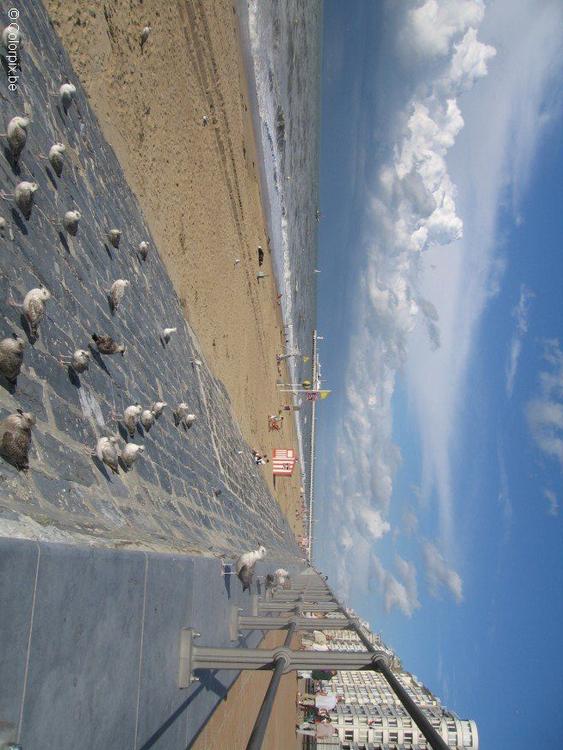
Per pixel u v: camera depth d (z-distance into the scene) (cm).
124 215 1088
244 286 2406
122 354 900
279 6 3055
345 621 876
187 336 1467
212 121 1847
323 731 2855
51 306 672
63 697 312
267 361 3228
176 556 540
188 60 1574
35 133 754
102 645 363
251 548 1391
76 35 970
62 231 769
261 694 1191
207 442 1462
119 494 698
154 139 1323
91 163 960
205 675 641
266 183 3003
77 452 629
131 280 1055
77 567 328
